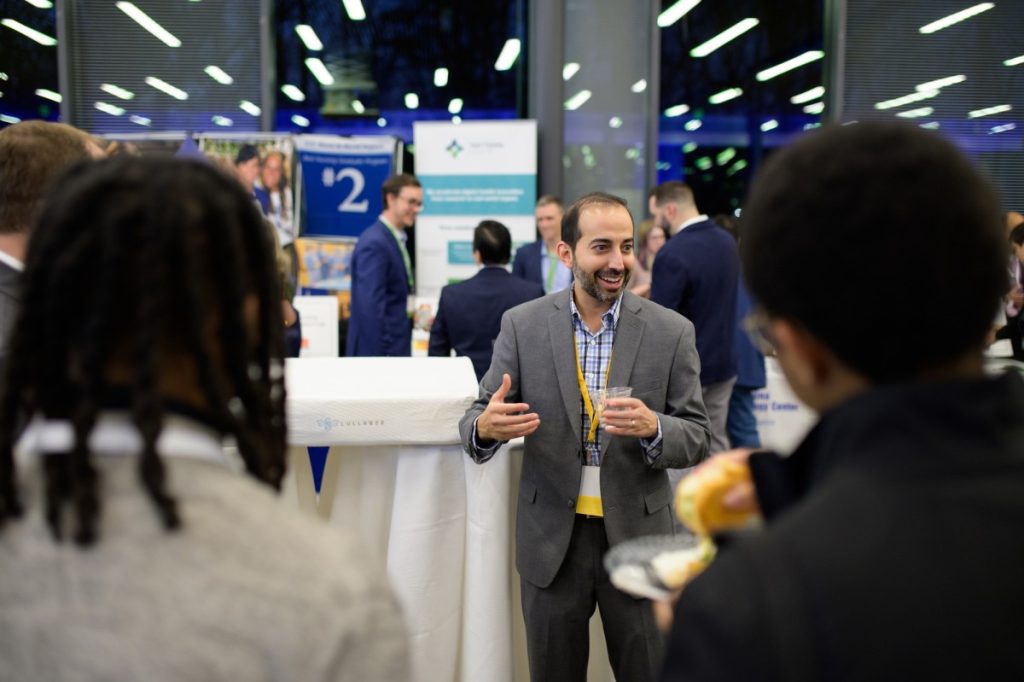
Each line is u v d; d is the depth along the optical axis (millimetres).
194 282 593
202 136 5918
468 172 6148
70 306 592
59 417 601
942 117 6906
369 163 6098
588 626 1913
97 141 1798
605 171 6688
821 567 492
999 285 542
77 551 551
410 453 1822
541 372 1876
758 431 4297
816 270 543
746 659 478
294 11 6719
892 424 522
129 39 6477
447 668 1867
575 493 1836
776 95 6910
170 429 591
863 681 464
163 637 529
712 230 3736
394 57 6895
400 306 4512
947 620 475
